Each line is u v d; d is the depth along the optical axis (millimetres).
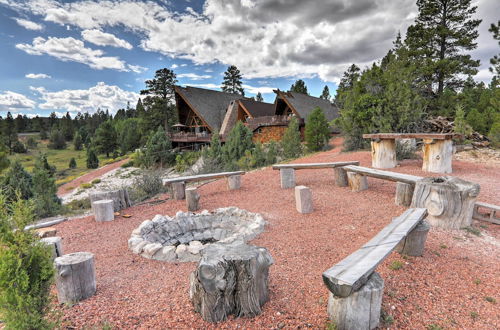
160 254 4559
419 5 19766
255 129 29359
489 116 14578
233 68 58312
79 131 77250
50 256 2447
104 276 3988
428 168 8945
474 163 10344
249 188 9219
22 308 2201
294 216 6129
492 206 4969
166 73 39781
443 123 14492
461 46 18656
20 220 2303
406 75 14711
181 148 32438
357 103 15289
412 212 4254
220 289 2709
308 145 21219
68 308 3074
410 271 3545
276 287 3354
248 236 5039
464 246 4277
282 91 30297
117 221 6836
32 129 103938
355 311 2471
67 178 32844
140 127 45156
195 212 7004
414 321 2652
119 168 32656
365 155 12953
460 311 2797
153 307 3049
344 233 4980
